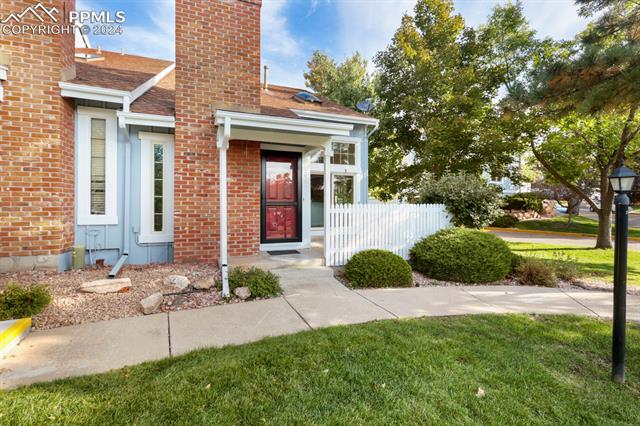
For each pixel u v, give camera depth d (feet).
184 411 6.57
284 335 10.53
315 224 29.78
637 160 33.68
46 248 16.22
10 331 9.41
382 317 12.51
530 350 9.84
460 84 42.83
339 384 7.66
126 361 8.70
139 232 19.62
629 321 12.84
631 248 36.76
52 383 7.51
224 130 16.53
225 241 16.99
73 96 16.76
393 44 50.03
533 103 18.24
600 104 16.10
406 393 7.41
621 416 7.11
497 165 43.42
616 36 19.12
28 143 15.80
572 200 58.95
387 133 50.60
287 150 23.30
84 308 12.08
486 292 16.60
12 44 15.47
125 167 19.24
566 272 19.89
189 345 9.74
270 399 7.04
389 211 22.04
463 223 24.81
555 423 6.75
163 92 23.66
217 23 19.69
